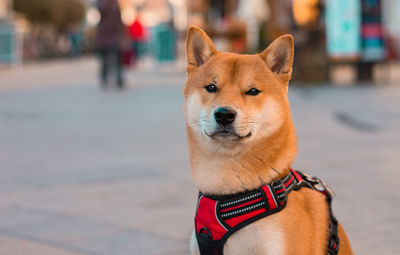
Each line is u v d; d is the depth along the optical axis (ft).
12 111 15.39
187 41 5.90
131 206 7.64
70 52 61.57
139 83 24.59
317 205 5.65
